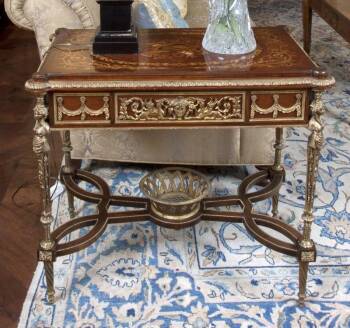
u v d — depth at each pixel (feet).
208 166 7.25
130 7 4.49
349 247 5.59
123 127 4.28
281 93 4.22
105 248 5.59
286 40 4.99
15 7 5.76
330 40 12.73
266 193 5.65
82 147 6.84
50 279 4.77
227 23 4.54
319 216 6.11
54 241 4.80
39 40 5.86
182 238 5.76
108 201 5.51
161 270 5.26
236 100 4.24
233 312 4.72
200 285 5.05
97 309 4.77
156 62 4.39
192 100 4.22
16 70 11.40
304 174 7.01
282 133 5.85
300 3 16.34
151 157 6.91
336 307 4.77
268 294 4.93
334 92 9.80
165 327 4.56
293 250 4.73
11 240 5.80
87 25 5.70
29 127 8.66
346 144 7.91
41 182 4.48
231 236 5.78
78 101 4.18
